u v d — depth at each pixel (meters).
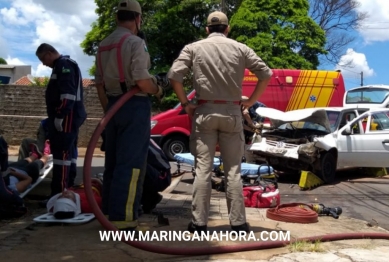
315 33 25.44
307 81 16.14
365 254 4.55
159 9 23.70
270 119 11.59
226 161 4.96
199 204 4.90
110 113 4.44
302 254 4.45
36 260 4.05
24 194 6.28
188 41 23.84
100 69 4.86
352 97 16.75
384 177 12.13
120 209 4.57
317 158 10.48
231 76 4.77
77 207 5.40
